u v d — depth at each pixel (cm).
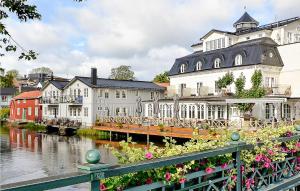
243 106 3459
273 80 3881
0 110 7806
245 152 568
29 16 639
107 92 5172
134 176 399
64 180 290
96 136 4500
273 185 639
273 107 3606
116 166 343
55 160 2672
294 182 696
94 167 314
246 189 571
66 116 5572
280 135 699
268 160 609
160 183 423
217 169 506
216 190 506
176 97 3603
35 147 3447
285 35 4338
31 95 6681
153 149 485
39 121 5894
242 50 3922
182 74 4712
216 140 578
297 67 3775
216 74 4238
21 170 2281
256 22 4991
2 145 3612
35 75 13225
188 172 467
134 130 3766
